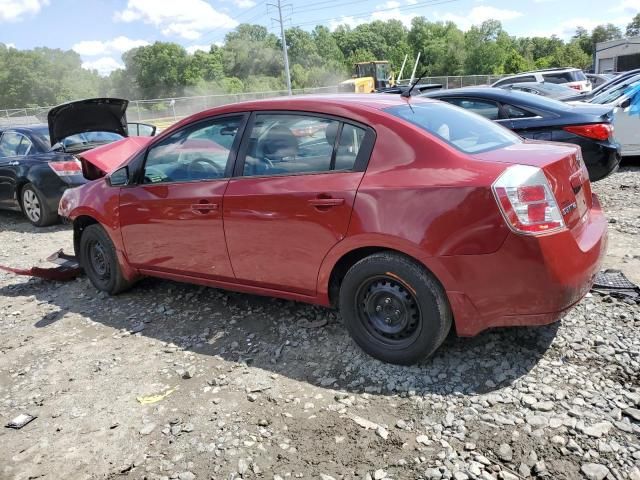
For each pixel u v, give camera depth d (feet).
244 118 12.33
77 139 26.73
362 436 8.96
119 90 301.22
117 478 8.57
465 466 8.06
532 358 10.53
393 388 10.12
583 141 20.43
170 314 14.55
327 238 10.71
